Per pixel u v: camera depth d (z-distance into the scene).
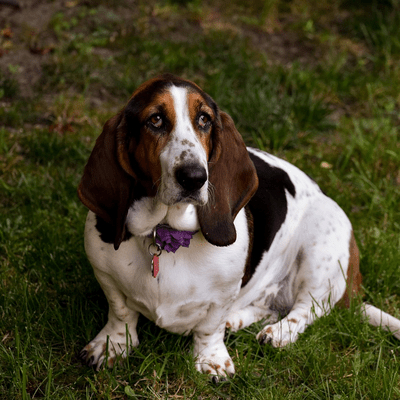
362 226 5.17
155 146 2.90
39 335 3.81
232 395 3.52
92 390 3.44
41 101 6.62
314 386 3.57
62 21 8.17
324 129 6.62
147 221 3.14
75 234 4.74
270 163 4.09
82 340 3.86
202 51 7.86
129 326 3.73
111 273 3.37
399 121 6.90
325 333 3.93
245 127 6.34
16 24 7.99
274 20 8.82
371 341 3.91
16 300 4.02
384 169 5.88
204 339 3.70
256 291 4.01
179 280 3.33
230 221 3.21
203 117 3.01
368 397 3.48
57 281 4.27
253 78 7.11
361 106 7.15
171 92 2.91
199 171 2.77
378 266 4.65
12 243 4.61
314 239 4.11
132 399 3.40
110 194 3.08
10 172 5.47
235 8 9.21
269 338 3.85
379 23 8.66
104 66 7.32
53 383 3.43
